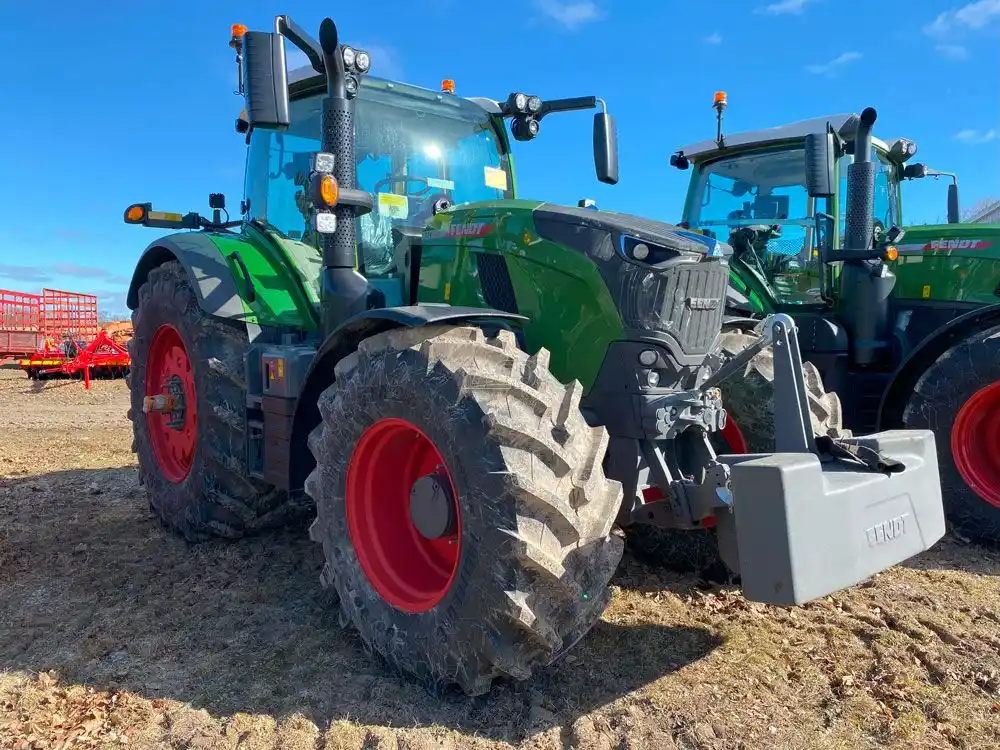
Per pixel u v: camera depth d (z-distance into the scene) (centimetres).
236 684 266
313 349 357
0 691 263
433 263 354
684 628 312
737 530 226
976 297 521
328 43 326
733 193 621
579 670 273
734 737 232
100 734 236
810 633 309
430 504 256
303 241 419
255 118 304
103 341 1537
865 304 534
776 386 261
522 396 243
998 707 253
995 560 411
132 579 372
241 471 390
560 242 304
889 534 243
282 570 382
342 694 257
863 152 522
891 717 246
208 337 398
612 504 246
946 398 444
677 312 288
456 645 241
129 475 615
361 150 390
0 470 638
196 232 443
